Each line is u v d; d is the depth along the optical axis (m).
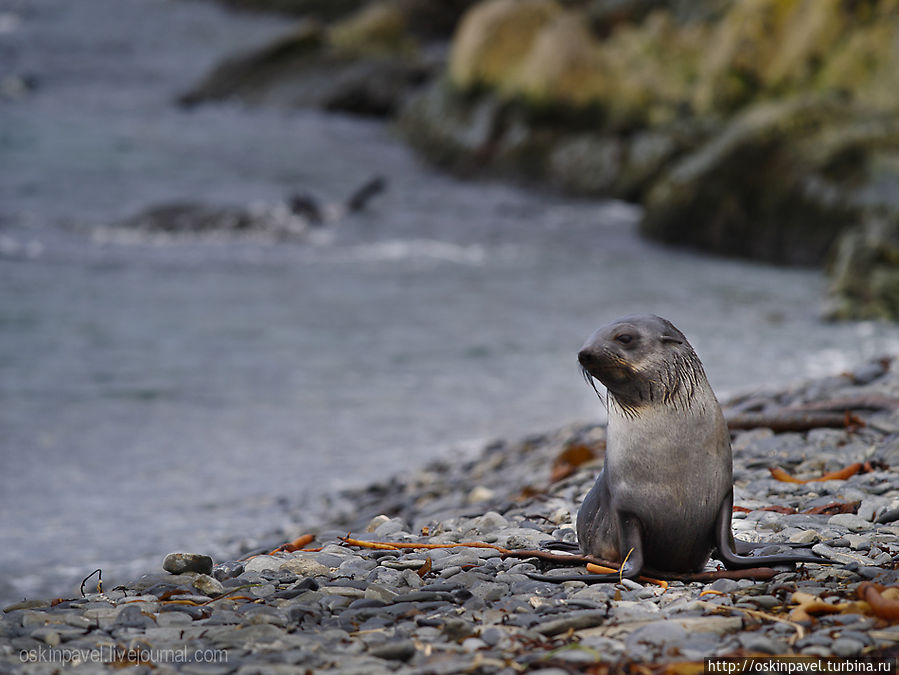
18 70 172.75
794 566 21.36
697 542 21.03
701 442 20.55
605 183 121.56
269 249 92.81
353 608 20.41
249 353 61.88
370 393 54.53
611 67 130.25
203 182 119.94
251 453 45.47
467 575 21.97
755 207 100.12
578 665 16.98
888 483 28.61
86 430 48.34
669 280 85.44
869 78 112.25
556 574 21.55
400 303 74.88
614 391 20.58
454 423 49.38
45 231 94.69
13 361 58.72
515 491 34.44
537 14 138.25
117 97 164.50
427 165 136.62
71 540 35.25
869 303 71.50
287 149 140.50
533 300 76.38
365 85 164.62
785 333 66.19
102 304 72.19
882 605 18.27
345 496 39.25
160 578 22.69
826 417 35.09
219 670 17.39
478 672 17.02
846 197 94.56
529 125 130.12
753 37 121.31
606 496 22.25
